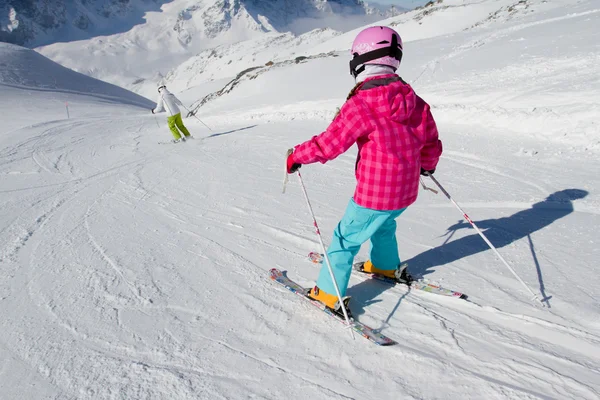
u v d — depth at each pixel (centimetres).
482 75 1089
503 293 286
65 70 4984
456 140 721
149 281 329
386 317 271
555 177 508
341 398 205
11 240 432
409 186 250
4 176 722
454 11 4338
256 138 959
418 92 1077
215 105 2238
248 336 257
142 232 439
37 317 286
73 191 618
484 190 491
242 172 670
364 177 249
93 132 1290
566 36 1277
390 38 239
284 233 414
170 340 255
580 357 224
